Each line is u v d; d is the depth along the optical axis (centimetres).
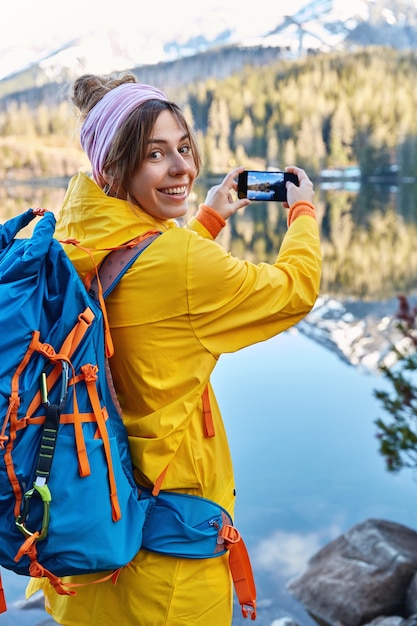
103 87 136
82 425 112
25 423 108
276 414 570
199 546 126
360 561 318
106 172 130
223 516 130
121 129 125
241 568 130
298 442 505
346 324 1009
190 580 127
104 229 124
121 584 128
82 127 134
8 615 279
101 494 113
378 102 5541
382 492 428
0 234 131
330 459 477
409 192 4622
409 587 299
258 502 413
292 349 806
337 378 674
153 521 126
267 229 2762
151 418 124
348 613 295
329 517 397
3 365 107
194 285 121
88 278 124
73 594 117
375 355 741
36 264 112
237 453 490
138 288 122
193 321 123
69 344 112
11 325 108
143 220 127
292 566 341
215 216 145
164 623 126
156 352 124
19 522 108
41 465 108
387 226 2938
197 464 129
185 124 129
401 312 385
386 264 1998
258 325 127
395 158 5353
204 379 125
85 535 111
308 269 129
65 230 129
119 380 128
